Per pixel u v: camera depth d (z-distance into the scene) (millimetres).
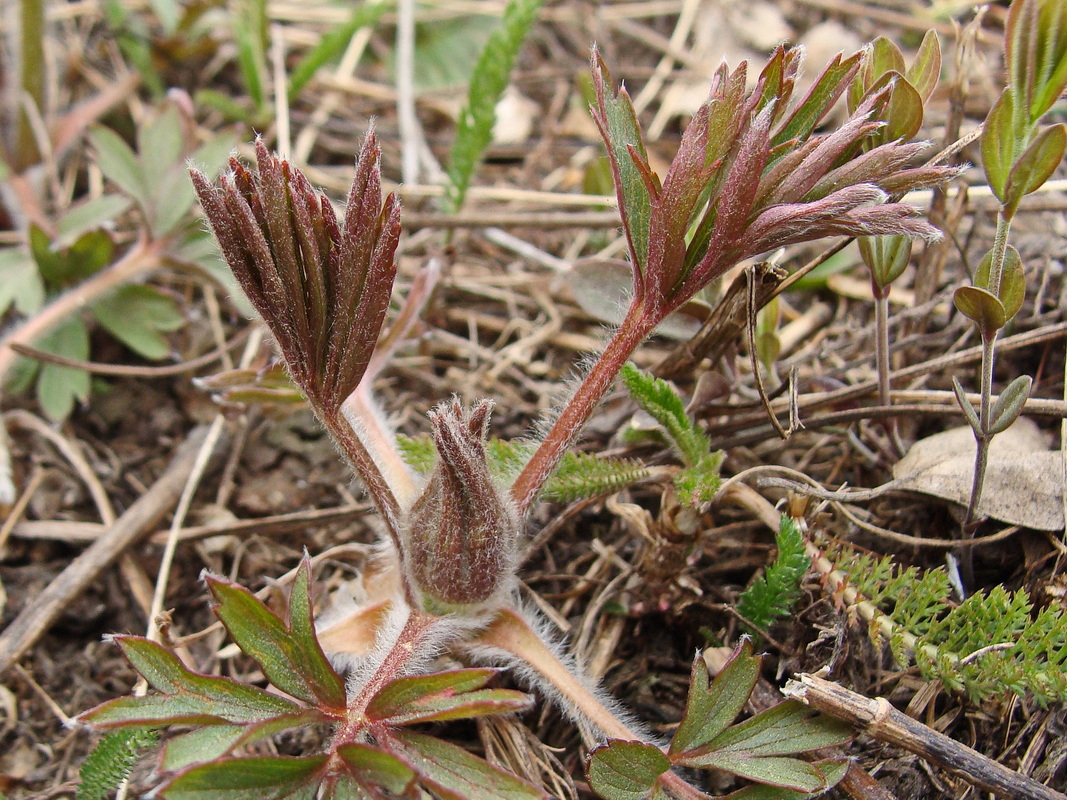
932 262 163
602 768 105
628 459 145
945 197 158
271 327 110
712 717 109
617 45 262
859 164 109
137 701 100
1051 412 136
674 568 133
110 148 175
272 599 138
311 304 108
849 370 167
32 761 134
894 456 148
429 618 118
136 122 220
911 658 128
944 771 120
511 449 134
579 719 120
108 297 174
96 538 156
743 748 109
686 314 152
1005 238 115
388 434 141
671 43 259
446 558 114
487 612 122
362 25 220
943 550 139
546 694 123
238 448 169
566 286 195
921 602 118
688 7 265
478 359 186
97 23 236
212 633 147
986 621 115
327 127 236
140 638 102
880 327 138
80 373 169
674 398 128
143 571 155
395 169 228
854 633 127
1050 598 126
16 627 142
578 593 145
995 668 112
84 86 229
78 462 164
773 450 158
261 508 164
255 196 104
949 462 138
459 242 209
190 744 98
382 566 133
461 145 192
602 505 154
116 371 170
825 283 184
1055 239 180
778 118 113
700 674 109
